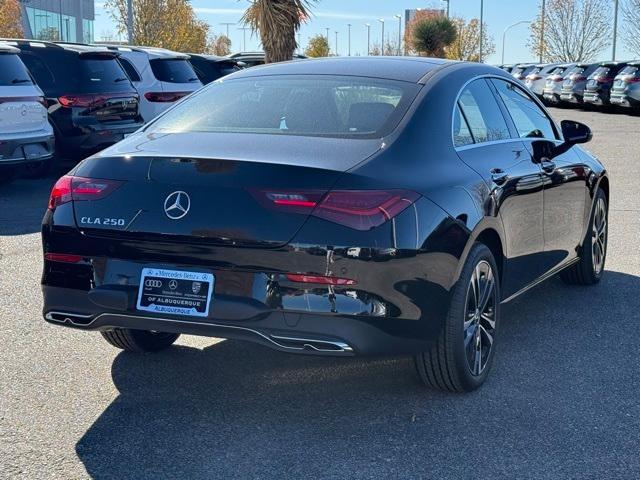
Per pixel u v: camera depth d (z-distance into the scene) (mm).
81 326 3965
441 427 3875
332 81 4523
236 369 4617
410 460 3543
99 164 3949
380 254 3584
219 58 18750
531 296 6227
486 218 4258
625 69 29031
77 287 3910
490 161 4582
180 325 3732
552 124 5953
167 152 3887
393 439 3744
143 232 3754
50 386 4324
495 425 3900
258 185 3646
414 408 4094
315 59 5062
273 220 3598
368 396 4238
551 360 4812
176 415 3990
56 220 3953
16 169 11461
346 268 3555
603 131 21875
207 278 3688
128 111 12352
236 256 3635
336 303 3570
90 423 3887
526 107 5551
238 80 4793
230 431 3818
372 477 3393
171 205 3732
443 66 4785
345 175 3646
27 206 10125
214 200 3680
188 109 4551
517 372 4609
